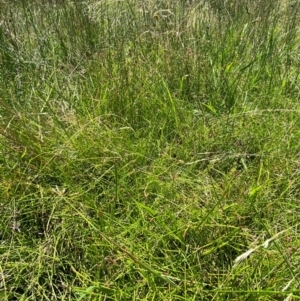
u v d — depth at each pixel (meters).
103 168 1.93
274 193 1.88
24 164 1.89
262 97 2.46
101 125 2.16
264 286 1.50
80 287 1.54
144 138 2.11
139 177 1.85
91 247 1.63
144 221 1.65
